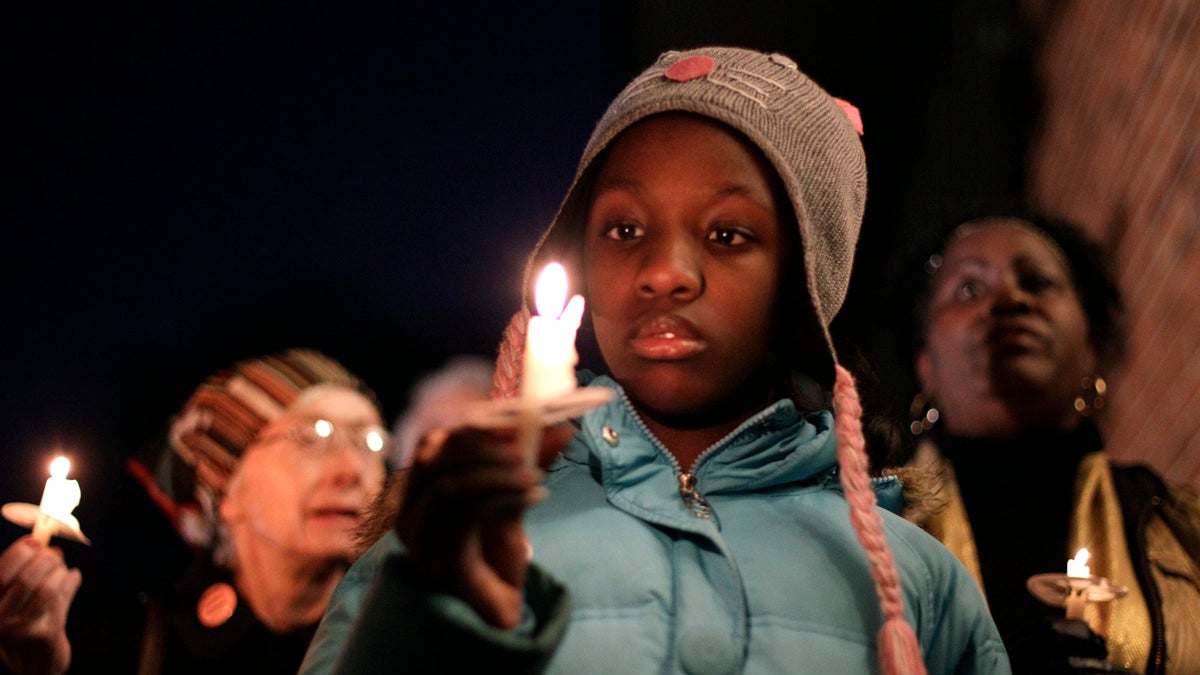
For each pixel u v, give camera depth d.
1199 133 3.97
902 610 1.62
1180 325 3.98
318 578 3.01
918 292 3.23
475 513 1.16
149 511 3.16
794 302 1.91
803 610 1.64
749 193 1.79
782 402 1.79
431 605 1.21
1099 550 2.68
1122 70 4.43
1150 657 2.52
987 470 2.85
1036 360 2.86
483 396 4.01
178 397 4.14
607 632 1.58
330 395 3.17
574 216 1.95
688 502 1.76
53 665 2.37
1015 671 2.27
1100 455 2.86
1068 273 3.02
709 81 1.84
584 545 1.65
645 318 1.73
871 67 5.15
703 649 1.57
